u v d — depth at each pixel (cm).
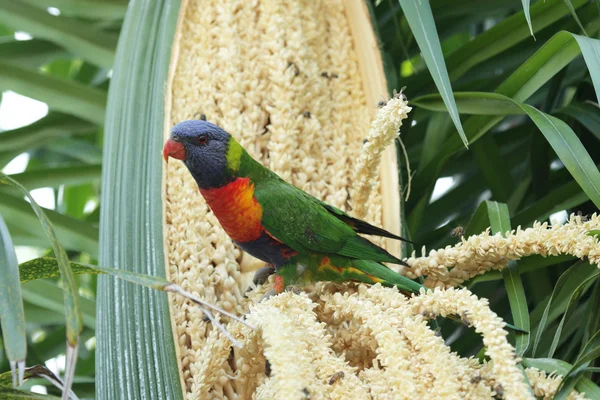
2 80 425
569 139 298
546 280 371
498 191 390
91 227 418
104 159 347
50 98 431
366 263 329
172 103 357
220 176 336
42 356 451
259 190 341
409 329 247
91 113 435
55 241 217
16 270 217
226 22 373
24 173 428
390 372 238
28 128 448
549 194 350
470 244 300
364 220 345
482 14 433
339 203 359
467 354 368
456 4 424
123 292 306
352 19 379
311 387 238
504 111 345
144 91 353
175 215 329
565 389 243
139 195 326
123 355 295
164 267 305
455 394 228
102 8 450
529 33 372
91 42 441
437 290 263
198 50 372
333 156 369
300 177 365
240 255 367
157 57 360
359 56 375
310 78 375
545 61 339
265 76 374
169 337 290
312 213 337
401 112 292
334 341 297
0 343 438
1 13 433
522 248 287
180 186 343
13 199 414
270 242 343
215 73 370
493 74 418
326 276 341
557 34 323
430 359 239
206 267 327
